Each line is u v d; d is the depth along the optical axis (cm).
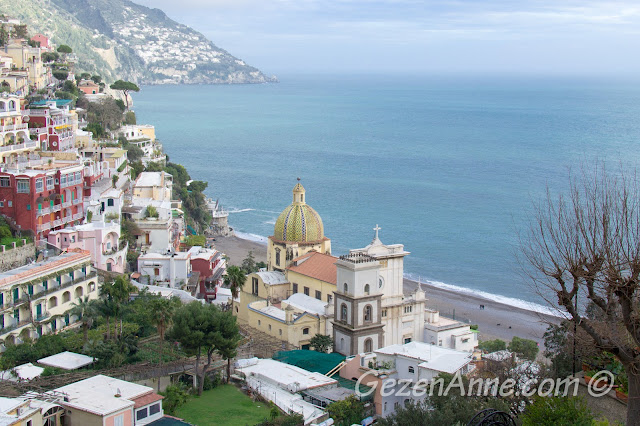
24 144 16062
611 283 5069
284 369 10988
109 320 11719
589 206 6203
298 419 9169
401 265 13712
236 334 10681
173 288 14288
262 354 12231
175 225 18125
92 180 16238
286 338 12731
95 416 8088
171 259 14738
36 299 11038
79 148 18800
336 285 13225
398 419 8300
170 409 9325
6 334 10431
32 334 10869
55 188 13900
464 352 10956
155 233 16062
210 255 16538
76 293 11981
